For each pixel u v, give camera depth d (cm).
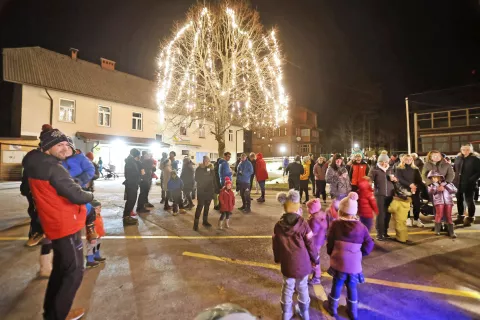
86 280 375
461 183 670
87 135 2183
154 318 287
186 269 414
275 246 302
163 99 1530
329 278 396
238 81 1466
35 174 258
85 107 2241
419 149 2991
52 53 2334
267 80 1496
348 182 606
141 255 471
